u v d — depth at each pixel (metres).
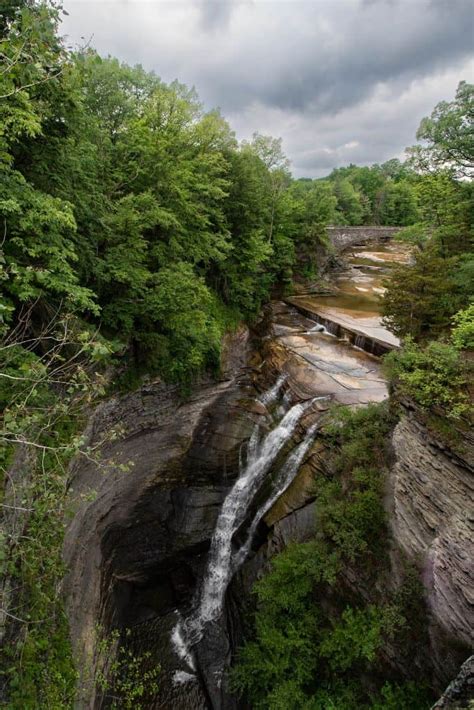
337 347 22.12
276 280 33.78
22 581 6.74
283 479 15.23
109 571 13.86
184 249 16.89
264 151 30.73
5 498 6.16
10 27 5.94
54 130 8.42
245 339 23.69
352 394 16.53
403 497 9.45
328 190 62.72
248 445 17.64
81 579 10.74
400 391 10.18
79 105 8.53
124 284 12.36
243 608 13.55
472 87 12.32
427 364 9.08
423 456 8.70
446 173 14.02
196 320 15.24
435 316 12.45
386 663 9.04
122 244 11.72
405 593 8.80
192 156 19.94
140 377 14.12
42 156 8.44
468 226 14.73
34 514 6.71
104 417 12.54
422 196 15.51
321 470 13.70
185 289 13.28
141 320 13.45
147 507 15.95
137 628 14.24
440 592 8.02
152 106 16.77
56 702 6.79
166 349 14.79
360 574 10.33
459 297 12.32
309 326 26.36
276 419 17.47
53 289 9.45
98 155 12.29
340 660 9.46
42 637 7.25
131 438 14.45
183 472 17.05
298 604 10.90
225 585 15.40
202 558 16.77
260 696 10.84
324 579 10.45
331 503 11.79
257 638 11.23
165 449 16.14
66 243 9.02
